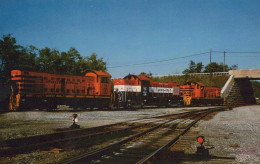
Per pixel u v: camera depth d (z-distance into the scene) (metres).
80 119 18.19
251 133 12.84
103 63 52.47
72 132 11.09
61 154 7.54
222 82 66.62
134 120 17.58
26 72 23.14
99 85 28.69
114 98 30.56
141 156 7.32
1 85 30.48
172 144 9.32
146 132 11.91
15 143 8.83
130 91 33.59
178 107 40.31
